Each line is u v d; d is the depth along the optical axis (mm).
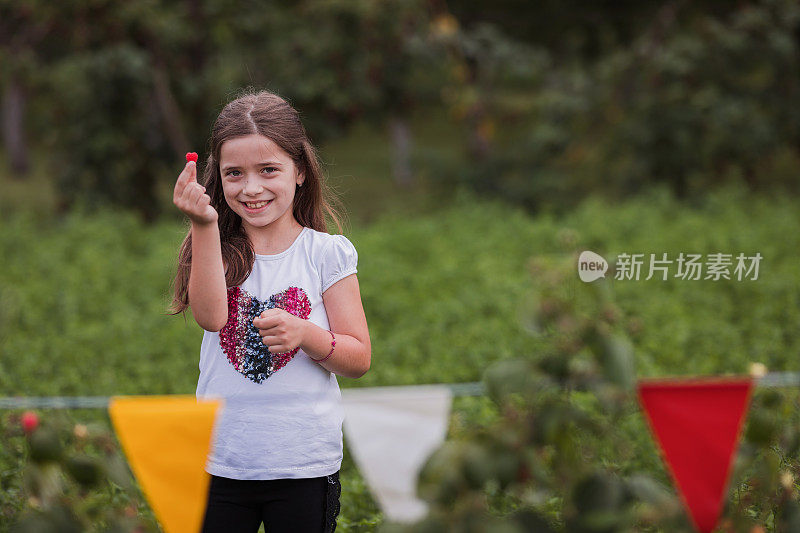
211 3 21625
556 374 2783
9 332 10242
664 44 23688
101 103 21031
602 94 23391
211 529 3705
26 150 35031
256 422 3656
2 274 14422
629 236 16906
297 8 22656
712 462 2824
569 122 23438
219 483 3713
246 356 3713
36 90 25094
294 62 22062
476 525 2754
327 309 3824
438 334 10594
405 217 21188
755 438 3105
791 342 10438
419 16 22734
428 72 22891
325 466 3730
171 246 15812
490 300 12102
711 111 22391
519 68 23672
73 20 20953
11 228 17859
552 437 2752
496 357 9539
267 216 3775
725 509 3262
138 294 13492
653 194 20969
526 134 25031
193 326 11109
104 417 7742
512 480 2736
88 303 12664
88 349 10133
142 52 21031
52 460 3006
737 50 22625
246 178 3744
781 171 25109
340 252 3836
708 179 23391
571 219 18641
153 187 22297
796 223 17359
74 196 21688
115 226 18438
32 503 3064
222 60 21969
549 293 2803
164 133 22016
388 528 2824
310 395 3699
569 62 26625
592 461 3094
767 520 3951
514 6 27172
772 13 23031
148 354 10023
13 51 23016
